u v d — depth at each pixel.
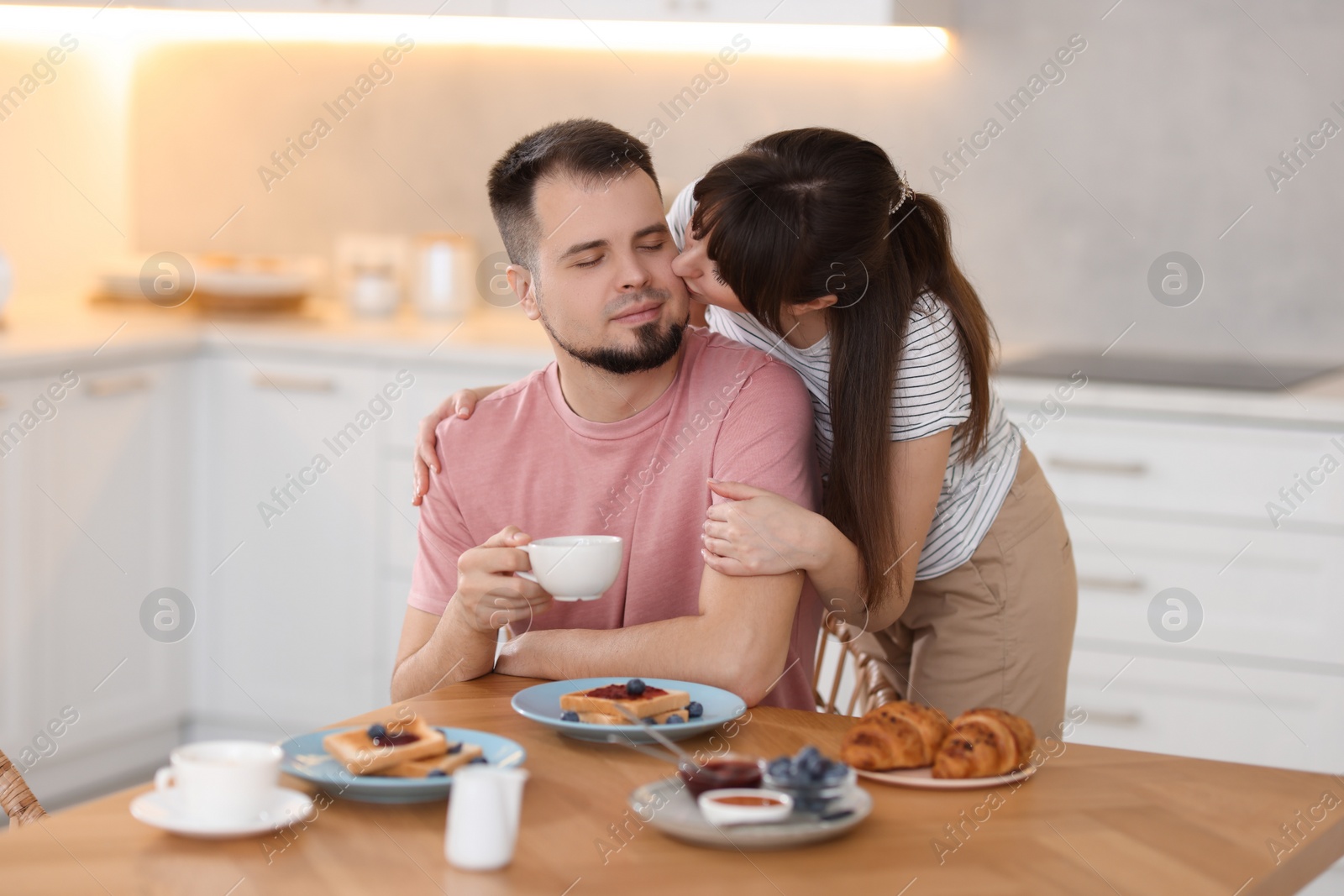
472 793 0.94
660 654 1.37
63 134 3.46
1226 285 2.94
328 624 3.05
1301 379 2.57
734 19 2.80
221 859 0.95
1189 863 0.97
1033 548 1.79
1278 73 2.85
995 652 1.78
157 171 3.69
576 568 1.31
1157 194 2.96
